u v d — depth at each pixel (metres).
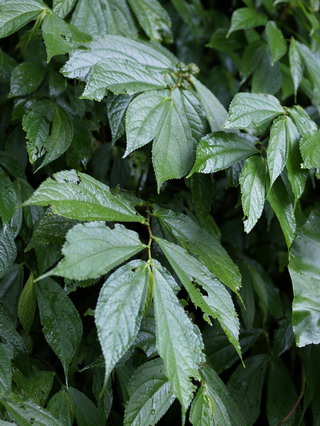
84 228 0.83
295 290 0.96
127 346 0.80
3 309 0.96
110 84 0.92
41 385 0.95
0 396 0.87
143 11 1.07
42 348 1.07
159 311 0.82
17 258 1.01
